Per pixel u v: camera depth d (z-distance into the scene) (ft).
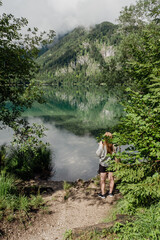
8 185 16.15
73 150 43.65
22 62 18.84
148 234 8.05
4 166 26.17
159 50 12.80
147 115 9.16
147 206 9.86
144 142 8.50
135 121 8.98
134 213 10.05
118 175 9.16
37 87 19.67
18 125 19.72
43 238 11.44
